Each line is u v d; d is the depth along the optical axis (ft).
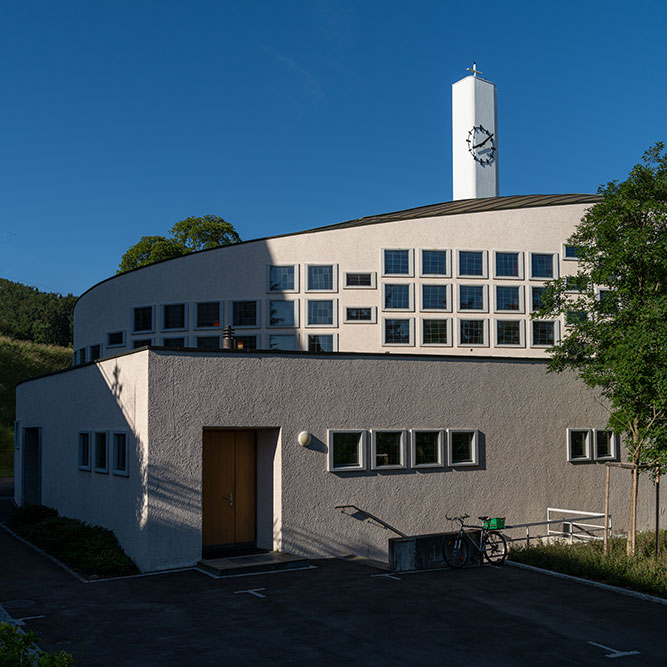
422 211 112.78
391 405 56.13
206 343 90.74
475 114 132.26
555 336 87.76
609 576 43.65
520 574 45.34
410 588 41.09
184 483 46.88
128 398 49.16
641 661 29.04
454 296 86.94
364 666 28.14
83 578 43.42
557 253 88.58
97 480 54.80
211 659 28.73
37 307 329.52
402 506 55.88
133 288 97.30
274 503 51.31
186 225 169.89
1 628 20.99
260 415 50.44
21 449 80.64
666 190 50.62
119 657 28.91
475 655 29.58
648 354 47.85
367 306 86.84
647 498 69.56
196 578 43.32
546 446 63.52
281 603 37.45
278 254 89.45
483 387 60.80
